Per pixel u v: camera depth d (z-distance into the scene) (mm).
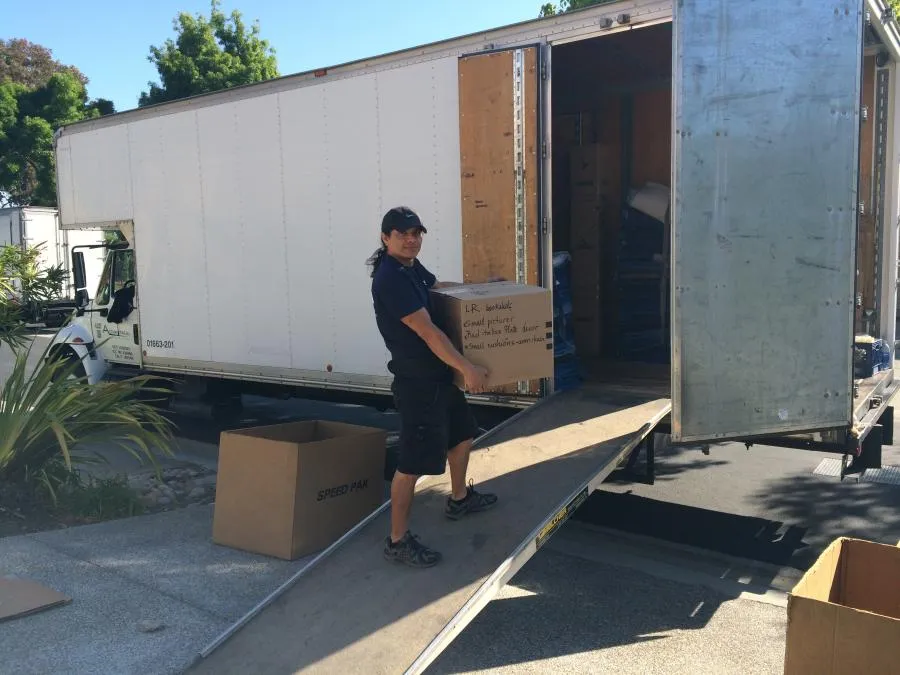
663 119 7016
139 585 3822
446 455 3408
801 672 2178
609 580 4188
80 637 3275
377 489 4539
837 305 3879
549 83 4523
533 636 3525
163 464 6430
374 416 8703
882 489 5695
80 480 5348
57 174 7938
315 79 5578
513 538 3365
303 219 5785
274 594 3213
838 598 2549
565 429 4398
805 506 5352
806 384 3883
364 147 5344
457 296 3426
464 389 3418
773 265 3801
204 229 6531
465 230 4863
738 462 6441
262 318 6184
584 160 6676
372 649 2816
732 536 4824
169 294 6938
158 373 7531
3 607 3459
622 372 5883
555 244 6895
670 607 3842
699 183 3715
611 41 5527
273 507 4207
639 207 6879
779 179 3779
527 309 3514
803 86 3771
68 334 8195
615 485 5871
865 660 2072
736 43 3705
